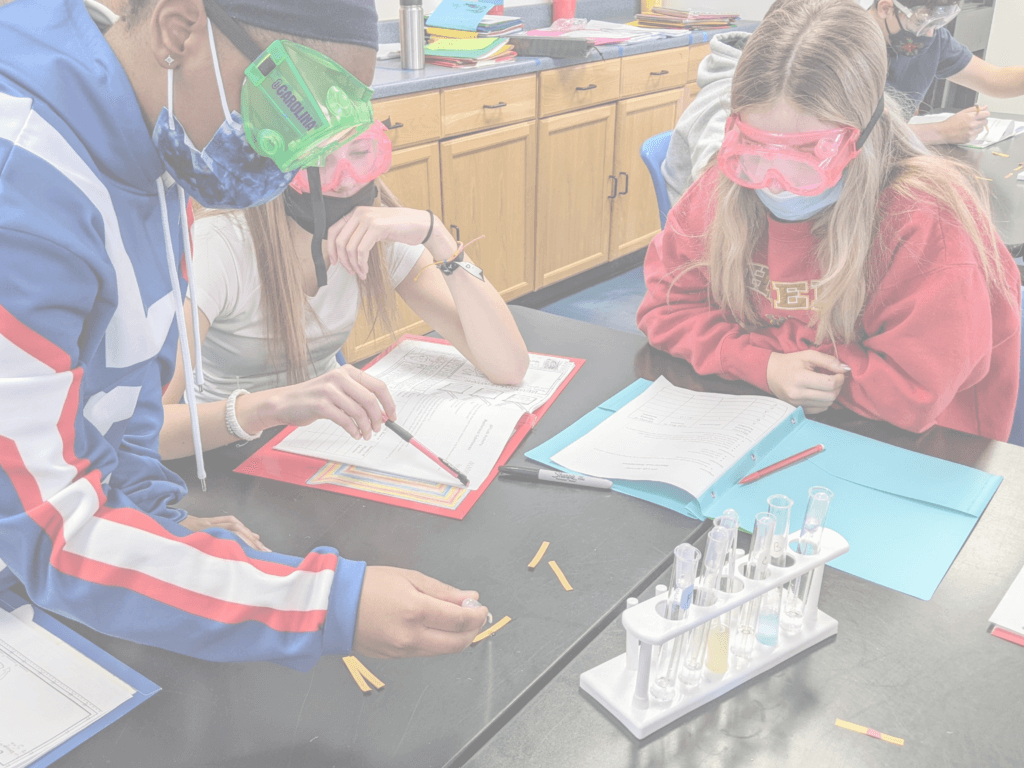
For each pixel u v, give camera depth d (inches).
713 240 49.8
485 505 36.9
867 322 47.9
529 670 27.4
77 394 23.5
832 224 44.7
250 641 24.7
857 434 42.8
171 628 24.1
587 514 36.1
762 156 40.7
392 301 54.8
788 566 27.1
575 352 52.7
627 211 145.0
